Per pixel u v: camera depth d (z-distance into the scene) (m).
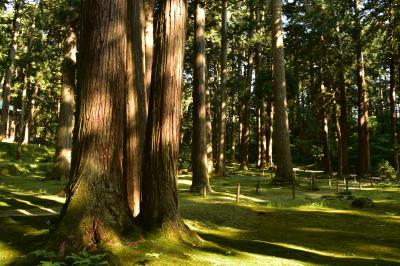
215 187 22.31
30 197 15.79
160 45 7.84
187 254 6.66
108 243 6.39
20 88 45.22
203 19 20.58
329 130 50.25
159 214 7.43
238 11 35.28
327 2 32.66
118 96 7.15
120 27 7.25
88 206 6.61
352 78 38.88
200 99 19.69
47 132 55.16
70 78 24.62
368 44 33.28
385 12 29.97
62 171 24.16
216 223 11.91
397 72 37.06
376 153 44.44
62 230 6.42
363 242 9.66
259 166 43.91
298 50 36.84
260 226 11.80
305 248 8.85
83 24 7.43
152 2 13.70
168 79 7.70
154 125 7.69
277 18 24.95
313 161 53.25
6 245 7.20
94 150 6.90
